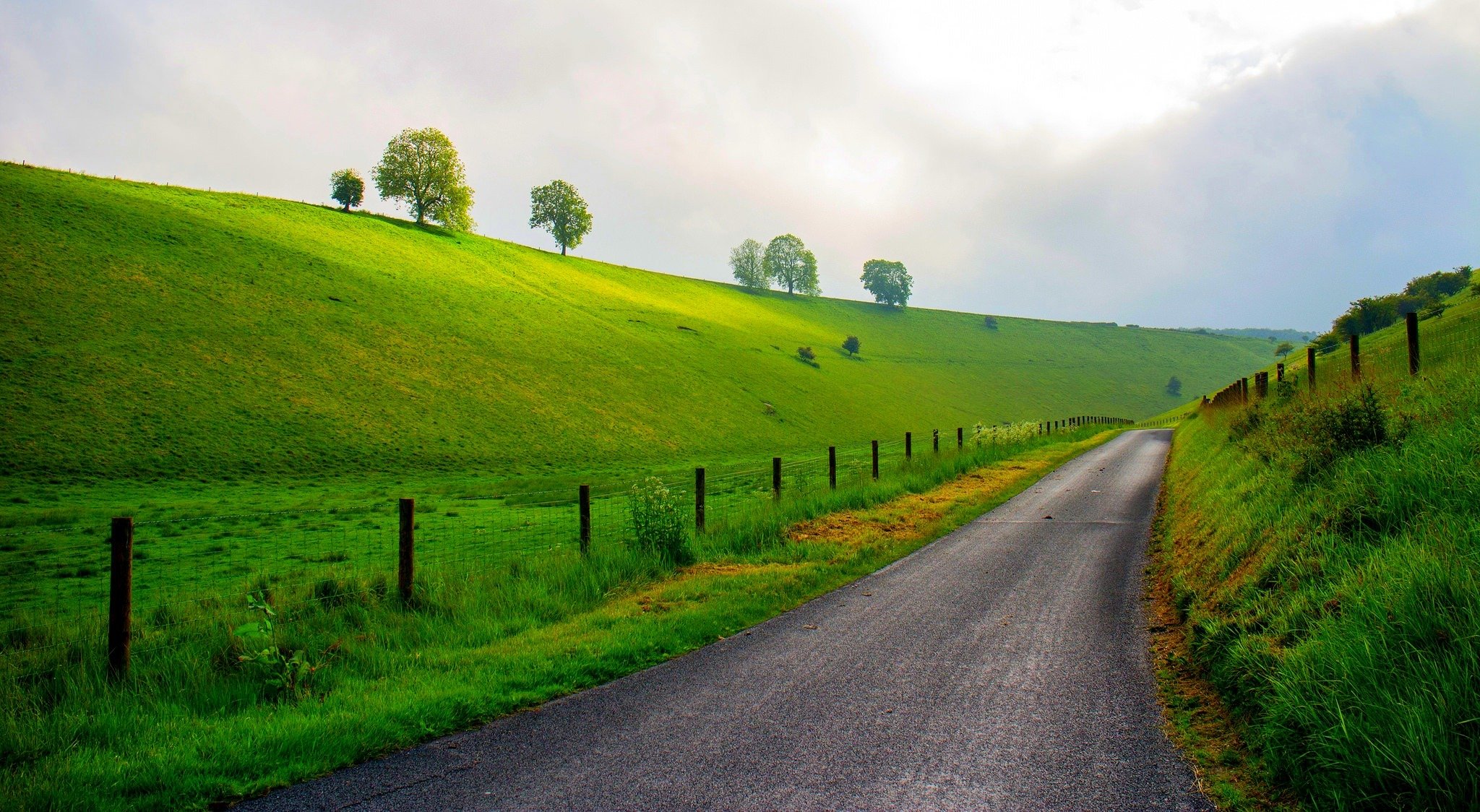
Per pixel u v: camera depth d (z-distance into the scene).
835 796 3.75
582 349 77.31
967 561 10.05
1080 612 7.34
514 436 53.38
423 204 120.25
